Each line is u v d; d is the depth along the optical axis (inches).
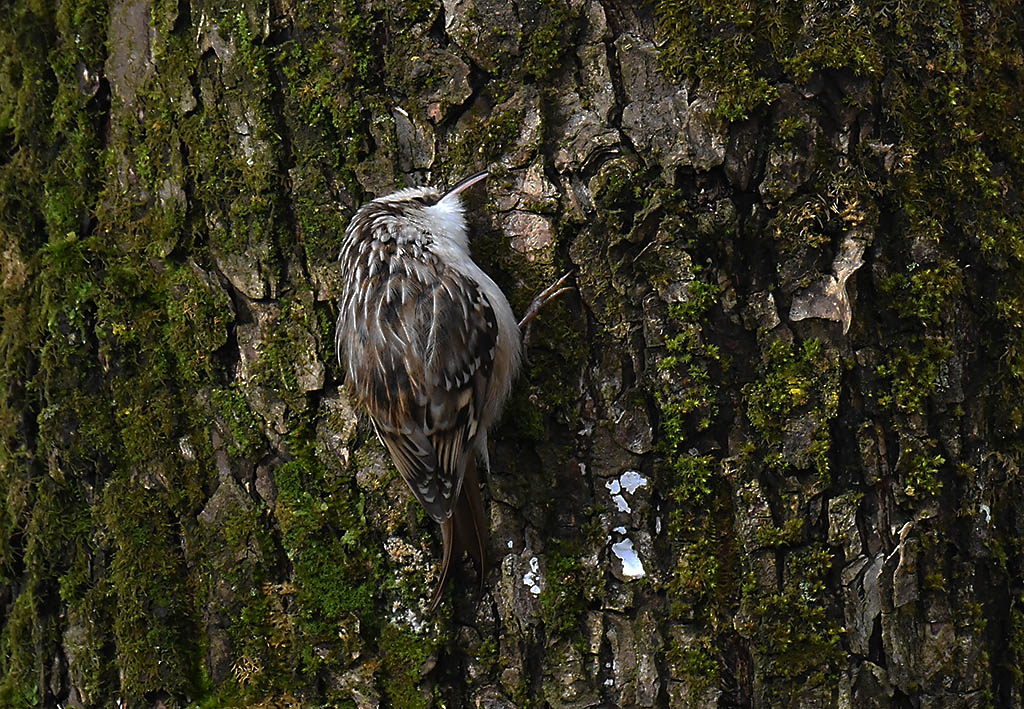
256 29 218.7
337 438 223.1
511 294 218.2
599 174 213.3
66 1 234.5
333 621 222.1
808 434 210.7
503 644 219.1
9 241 243.1
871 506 212.4
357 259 216.1
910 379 212.1
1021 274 219.1
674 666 213.0
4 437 243.4
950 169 214.1
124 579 230.1
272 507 224.8
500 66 215.6
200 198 225.6
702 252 211.6
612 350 215.5
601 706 215.0
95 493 235.3
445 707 218.5
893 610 212.1
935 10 213.3
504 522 219.8
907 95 211.8
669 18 210.2
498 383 218.2
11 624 245.3
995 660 218.1
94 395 233.9
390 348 215.6
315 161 220.2
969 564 215.8
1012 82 220.4
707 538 213.0
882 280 211.9
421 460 216.4
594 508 217.0
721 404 212.8
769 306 211.6
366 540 222.4
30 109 239.8
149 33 228.5
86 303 233.1
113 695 233.5
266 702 222.8
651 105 211.8
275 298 223.0
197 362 227.1
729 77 208.2
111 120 234.5
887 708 211.3
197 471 228.2
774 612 211.2
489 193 218.2
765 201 210.8
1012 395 218.7
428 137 218.5
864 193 210.1
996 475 217.3
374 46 217.9
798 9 208.7
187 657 227.9
